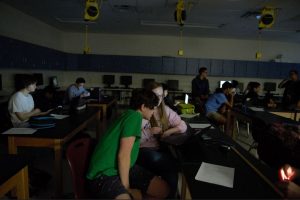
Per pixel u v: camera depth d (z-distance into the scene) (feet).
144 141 6.88
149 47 26.40
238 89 25.88
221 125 13.66
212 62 25.61
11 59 15.07
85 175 4.80
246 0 12.98
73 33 25.98
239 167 4.60
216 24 19.35
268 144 7.43
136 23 20.18
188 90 26.76
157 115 6.96
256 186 3.83
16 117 9.12
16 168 4.25
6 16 15.40
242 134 16.44
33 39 19.15
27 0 14.48
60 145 6.81
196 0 13.28
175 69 25.71
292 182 4.05
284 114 13.23
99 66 25.54
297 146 6.36
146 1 13.94
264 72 25.76
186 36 26.03
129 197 4.35
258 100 16.55
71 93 16.21
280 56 26.43
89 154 5.05
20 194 4.48
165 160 6.36
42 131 7.22
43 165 9.65
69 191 7.79
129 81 26.07
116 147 4.66
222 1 13.30
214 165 4.66
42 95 17.15
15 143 6.82
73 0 14.30
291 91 14.02
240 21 17.89
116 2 14.29
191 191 3.59
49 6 15.75
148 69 25.71
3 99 14.06
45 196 7.50
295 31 20.86
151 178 5.47
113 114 20.43
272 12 13.50
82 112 10.73
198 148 5.64
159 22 19.58
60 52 23.66
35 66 18.39
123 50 26.43
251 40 26.40
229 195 3.51
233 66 25.70
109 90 25.89
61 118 9.27
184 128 6.99
